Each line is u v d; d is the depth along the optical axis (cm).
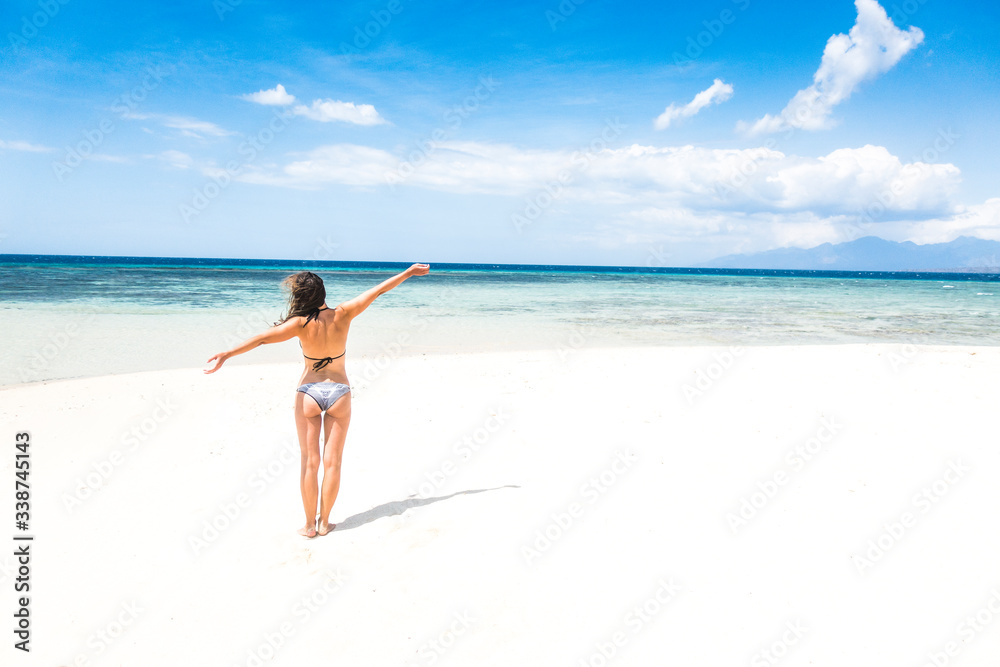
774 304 2697
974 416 626
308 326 373
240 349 355
